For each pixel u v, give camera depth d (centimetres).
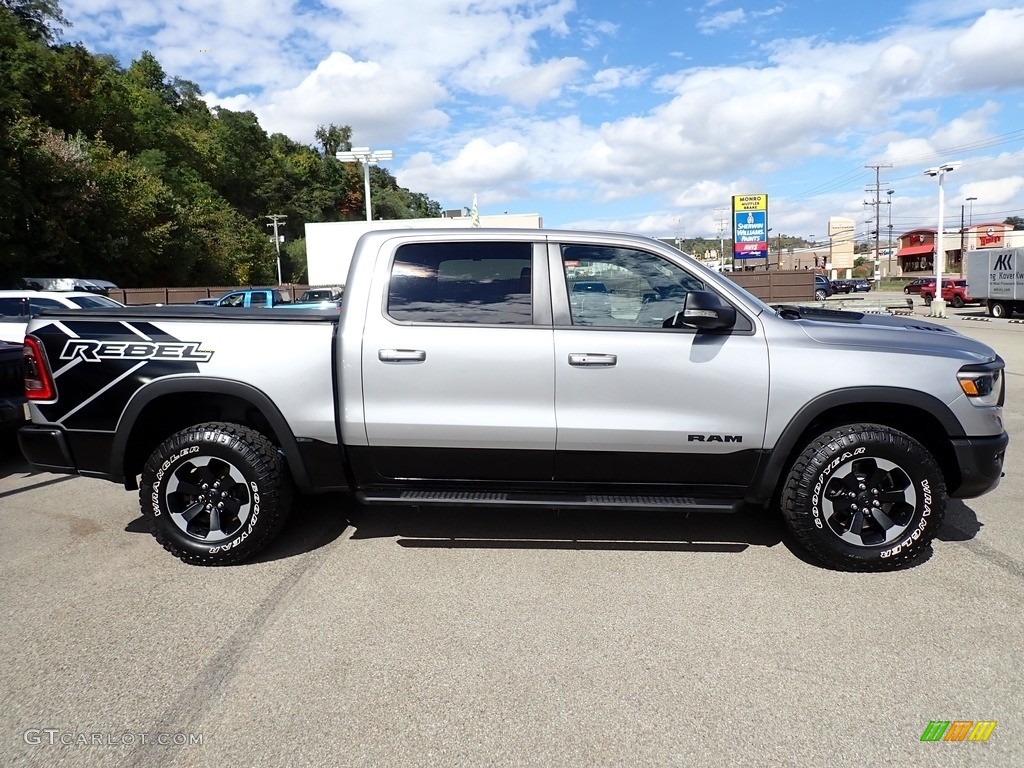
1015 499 471
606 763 221
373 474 376
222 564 374
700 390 351
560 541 406
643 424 353
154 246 4019
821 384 345
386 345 357
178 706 251
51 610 325
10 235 3070
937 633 297
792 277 2277
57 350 368
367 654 286
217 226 5419
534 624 309
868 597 331
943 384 343
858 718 242
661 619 313
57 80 4591
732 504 359
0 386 588
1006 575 353
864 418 368
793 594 336
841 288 5797
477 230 371
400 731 237
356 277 369
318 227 4384
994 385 353
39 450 374
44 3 4531
